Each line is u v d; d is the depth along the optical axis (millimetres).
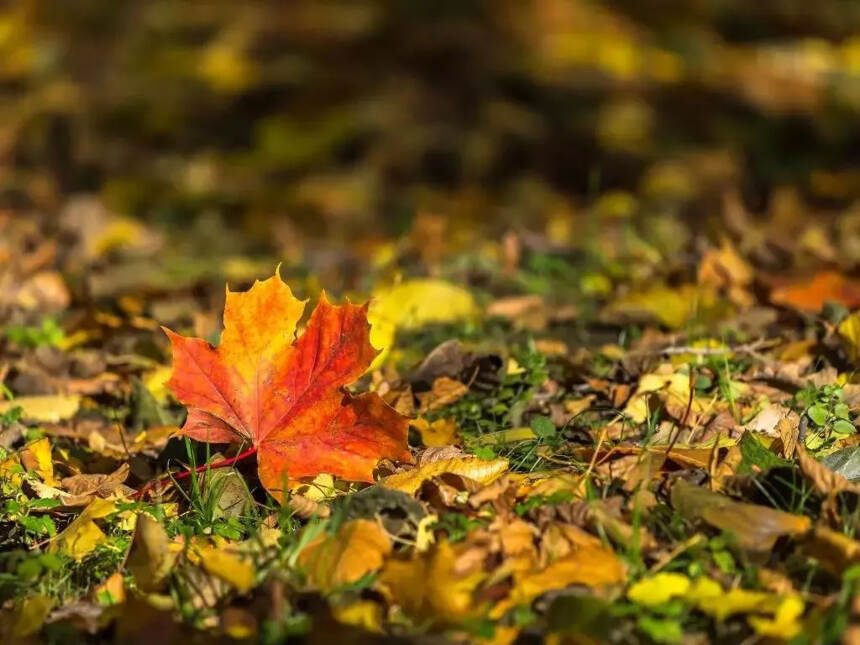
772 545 3535
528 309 6777
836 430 4246
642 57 17203
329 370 4023
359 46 17203
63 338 6477
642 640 3182
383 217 13508
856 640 2898
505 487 3885
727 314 6156
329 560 3475
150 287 7664
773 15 19625
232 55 17141
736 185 14109
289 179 14859
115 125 15992
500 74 16391
